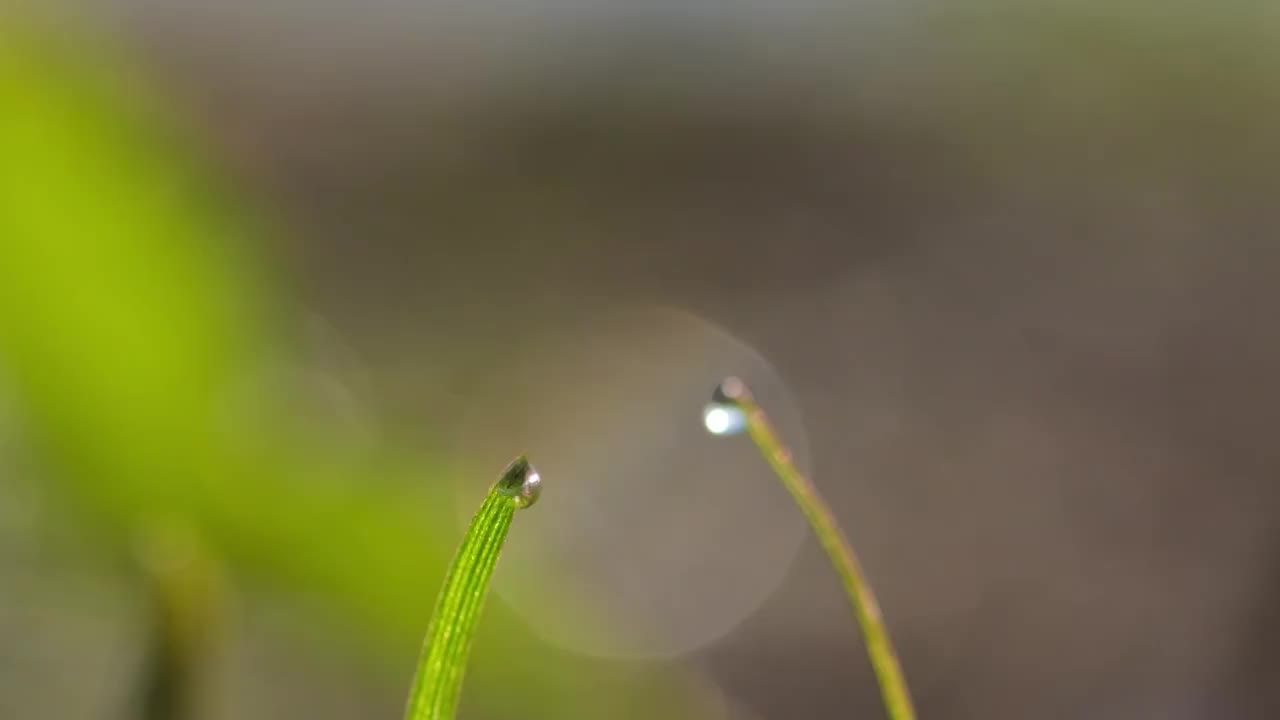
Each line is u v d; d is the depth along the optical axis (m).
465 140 0.53
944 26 0.57
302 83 0.52
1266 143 0.53
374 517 0.15
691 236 0.52
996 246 0.52
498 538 0.13
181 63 0.49
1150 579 0.42
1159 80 0.54
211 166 0.15
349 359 0.43
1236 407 0.47
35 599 0.15
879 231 0.53
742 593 0.41
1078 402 0.47
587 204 0.52
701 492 0.43
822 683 0.39
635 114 0.55
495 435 0.43
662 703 0.16
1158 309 0.49
